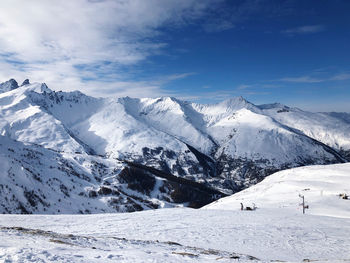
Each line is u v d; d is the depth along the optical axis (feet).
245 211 182.09
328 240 103.50
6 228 85.76
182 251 72.13
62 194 472.03
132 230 119.65
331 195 248.73
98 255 51.62
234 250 88.74
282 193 303.48
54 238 70.38
